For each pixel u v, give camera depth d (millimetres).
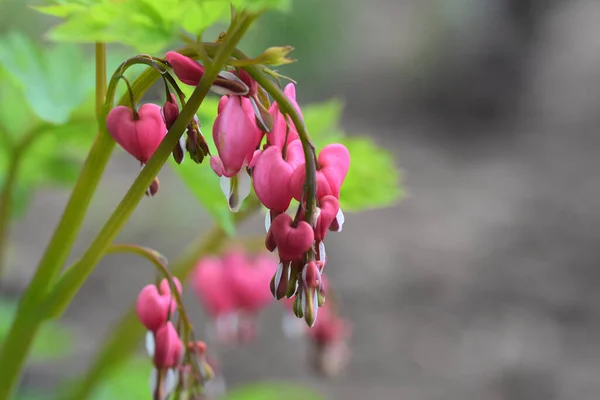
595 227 12500
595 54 22375
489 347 9062
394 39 22359
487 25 21578
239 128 1704
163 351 2139
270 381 8125
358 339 8953
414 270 10773
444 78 20672
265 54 1673
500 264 11094
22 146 3633
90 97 3619
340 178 1783
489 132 18875
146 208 11359
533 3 21203
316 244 1729
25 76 3439
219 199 2850
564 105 19906
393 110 19781
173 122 1828
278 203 1725
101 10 1823
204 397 2303
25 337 2363
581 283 10641
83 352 7789
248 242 4059
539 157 16594
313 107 3779
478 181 14836
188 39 1793
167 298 2158
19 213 4496
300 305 1681
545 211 13219
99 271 9672
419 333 9203
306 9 19453
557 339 9289
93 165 2211
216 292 4207
